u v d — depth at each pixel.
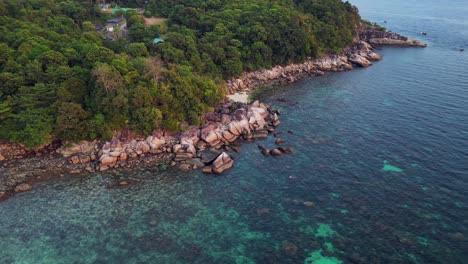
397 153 68.31
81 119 70.19
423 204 54.19
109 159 66.44
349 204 54.97
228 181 62.19
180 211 54.44
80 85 72.31
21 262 44.72
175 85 78.31
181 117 77.31
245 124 79.25
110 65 76.19
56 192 58.47
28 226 50.78
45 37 85.00
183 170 65.50
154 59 83.94
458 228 49.25
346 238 48.31
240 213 54.00
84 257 45.62
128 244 47.88
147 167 66.38
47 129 67.38
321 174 63.12
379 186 58.91
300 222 51.72
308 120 84.56
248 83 110.25
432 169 62.75
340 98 97.62
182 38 101.38
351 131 78.00
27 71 70.38
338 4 152.88
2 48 72.38
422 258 44.53
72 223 51.56
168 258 45.62
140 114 71.81
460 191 56.75
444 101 90.69
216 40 110.06
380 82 108.88
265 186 60.47
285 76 117.69
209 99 84.81
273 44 119.62
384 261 44.28
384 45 156.62
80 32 99.19
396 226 50.03
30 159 66.81
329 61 129.62
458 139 72.06
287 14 129.00
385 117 83.81
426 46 150.75
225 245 47.84
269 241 48.41
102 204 55.78
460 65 121.25
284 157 69.19
